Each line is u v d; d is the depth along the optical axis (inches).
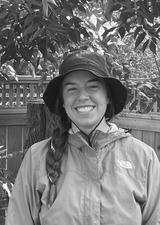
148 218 74.6
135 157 75.2
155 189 74.6
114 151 75.2
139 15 125.6
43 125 153.0
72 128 77.7
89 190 72.4
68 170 73.9
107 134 75.4
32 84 239.1
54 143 76.1
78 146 74.9
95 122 75.6
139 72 215.5
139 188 73.5
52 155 75.2
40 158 76.3
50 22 114.7
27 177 76.4
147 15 124.5
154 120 231.9
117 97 79.1
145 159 75.2
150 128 233.5
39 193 75.3
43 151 77.0
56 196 73.0
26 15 118.3
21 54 132.9
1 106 239.3
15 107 240.8
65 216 71.4
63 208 71.7
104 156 75.0
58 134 76.7
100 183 72.8
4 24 125.6
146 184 74.2
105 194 72.2
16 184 77.4
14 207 76.6
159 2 122.9
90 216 71.0
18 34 126.9
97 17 144.2
